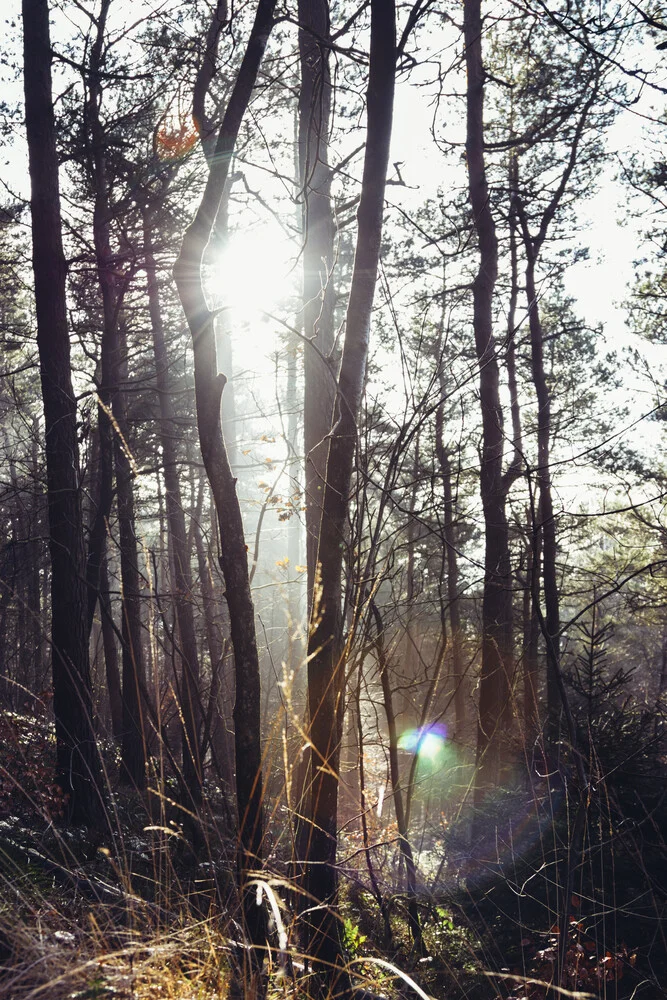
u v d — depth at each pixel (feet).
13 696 32.65
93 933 8.38
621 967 18.52
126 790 33.50
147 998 8.09
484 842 27.27
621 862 23.16
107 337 45.27
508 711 33.09
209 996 8.61
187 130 39.37
